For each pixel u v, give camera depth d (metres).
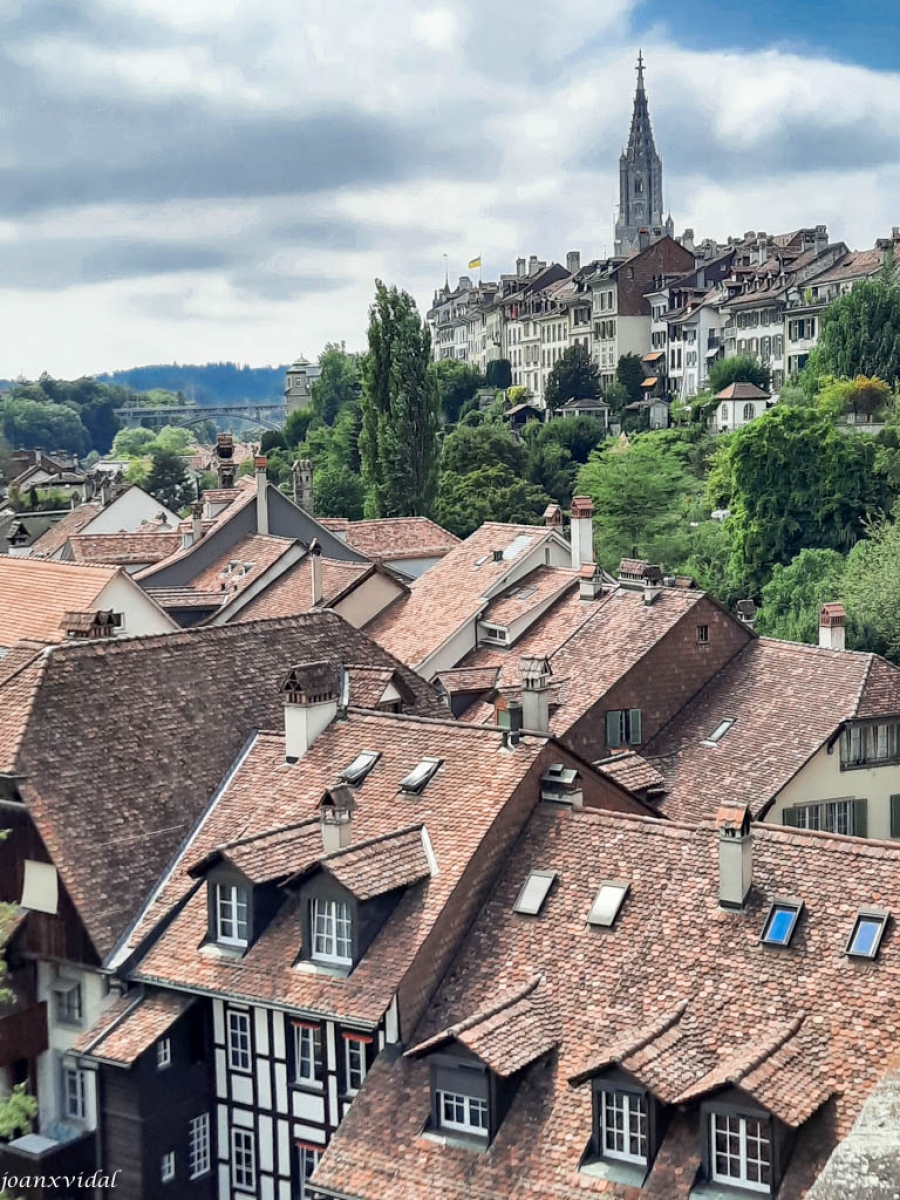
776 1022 30.98
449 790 38.53
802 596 98.81
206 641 46.97
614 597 65.38
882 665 59.03
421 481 125.38
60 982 39.66
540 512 139.25
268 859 37.38
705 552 118.00
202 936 38.22
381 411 125.62
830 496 110.25
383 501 125.50
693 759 58.03
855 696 57.62
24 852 40.12
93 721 42.78
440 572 75.88
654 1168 29.64
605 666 60.62
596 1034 32.44
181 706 44.66
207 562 86.19
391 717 42.16
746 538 111.50
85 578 63.84
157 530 114.75
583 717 58.47
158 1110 37.09
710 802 55.56
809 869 33.41
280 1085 36.59
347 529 102.06
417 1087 33.31
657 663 60.38
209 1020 37.69
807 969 31.70
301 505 110.50
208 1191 38.00
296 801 41.38
